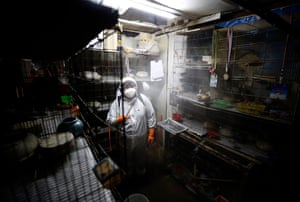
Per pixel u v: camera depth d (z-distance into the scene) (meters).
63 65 1.71
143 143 2.12
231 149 1.45
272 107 1.30
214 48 1.63
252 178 1.29
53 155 0.81
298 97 1.10
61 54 0.90
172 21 2.00
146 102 2.19
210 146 1.60
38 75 1.54
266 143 1.38
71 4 0.38
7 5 0.35
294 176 1.16
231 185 1.55
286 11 1.09
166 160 2.32
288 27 0.67
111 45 1.80
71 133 0.99
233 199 1.46
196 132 1.77
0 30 0.44
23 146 0.71
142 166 2.21
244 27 1.40
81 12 0.41
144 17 1.94
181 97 2.08
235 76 1.55
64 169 0.77
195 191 1.88
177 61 2.24
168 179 2.16
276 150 1.30
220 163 1.65
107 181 0.58
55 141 0.87
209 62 1.72
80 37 0.60
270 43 1.29
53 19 0.42
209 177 1.72
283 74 1.19
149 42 2.30
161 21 2.05
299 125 1.11
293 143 1.20
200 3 1.32
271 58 1.29
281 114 1.19
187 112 2.25
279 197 1.21
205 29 1.66
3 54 0.68
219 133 1.73
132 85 1.95
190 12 1.54
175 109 2.40
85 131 1.20
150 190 1.98
